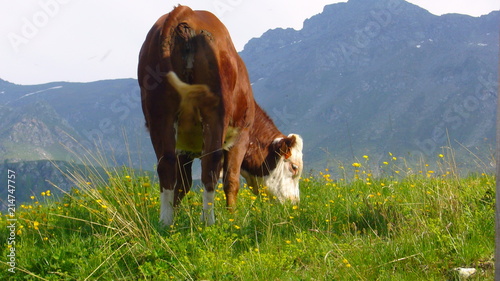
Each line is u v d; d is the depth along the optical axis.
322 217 6.51
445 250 4.91
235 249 5.38
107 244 5.11
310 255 5.07
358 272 4.46
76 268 4.68
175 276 4.51
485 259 4.75
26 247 5.23
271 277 4.52
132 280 4.57
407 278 4.37
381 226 5.97
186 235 5.44
